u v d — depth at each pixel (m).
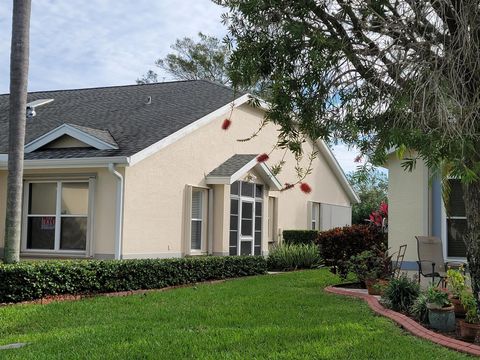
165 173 14.53
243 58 5.65
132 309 8.89
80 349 6.28
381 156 5.16
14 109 10.38
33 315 8.30
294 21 5.36
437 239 10.84
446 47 5.39
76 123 16.38
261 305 9.18
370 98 5.45
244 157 17.45
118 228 13.06
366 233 11.98
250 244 17.61
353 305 9.24
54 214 14.03
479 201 6.79
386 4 5.45
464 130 4.80
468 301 7.00
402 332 7.20
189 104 17.33
